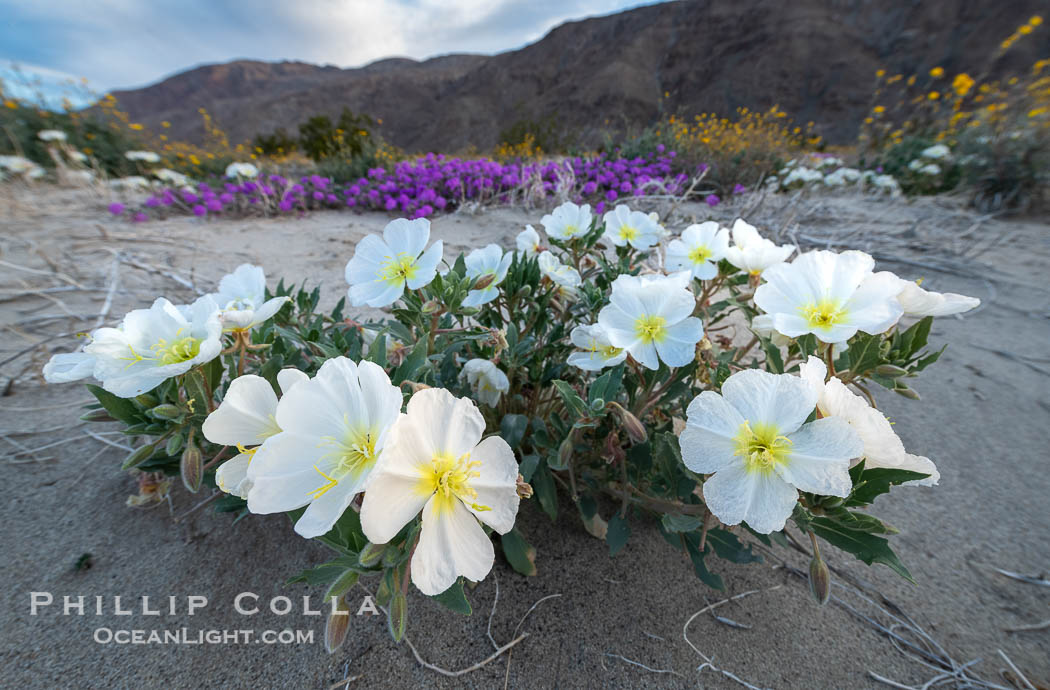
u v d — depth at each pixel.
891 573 0.34
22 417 0.43
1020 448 0.46
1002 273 0.83
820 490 0.21
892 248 0.94
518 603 0.31
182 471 0.26
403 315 0.35
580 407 0.29
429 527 0.20
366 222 1.17
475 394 0.35
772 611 0.31
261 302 0.33
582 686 0.27
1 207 1.06
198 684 0.26
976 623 0.31
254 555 0.33
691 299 0.30
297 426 0.20
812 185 1.39
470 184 1.25
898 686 0.28
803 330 0.27
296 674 0.27
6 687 0.25
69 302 0.64
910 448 0.46
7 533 0.33
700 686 0.28
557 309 0.45
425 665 0.28
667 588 0.33
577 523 0.37
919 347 0.29
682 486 0.30
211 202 1.14
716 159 1.52
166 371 0.23
